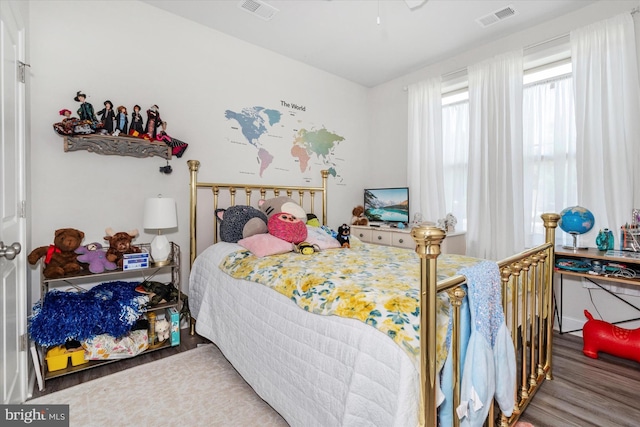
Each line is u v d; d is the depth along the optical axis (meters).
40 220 1.92
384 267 1.67
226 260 2.04
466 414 1.03
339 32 2.66
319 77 3.41
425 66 3.32
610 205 2.14
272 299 1.52
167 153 2.32
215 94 2.66
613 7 2.17
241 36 2.74
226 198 2.76
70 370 1.79
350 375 1.07
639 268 1.99
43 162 1.92
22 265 1.57
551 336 1.81
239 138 2.81
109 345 1.90
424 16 2.41
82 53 2.05
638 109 2.04
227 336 1.83
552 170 2.58
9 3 1.39
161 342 2.15
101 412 1.49
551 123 2.59
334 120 3.57
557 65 2.54
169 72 2.41
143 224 2.20
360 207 3.73
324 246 2.34
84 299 1.80
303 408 1.25
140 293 2.01
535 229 2.64
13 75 1.45
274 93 3.04
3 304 1.25
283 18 2.47
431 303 0.87
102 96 2.12
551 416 1.46
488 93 2.72
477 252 2.84
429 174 3.22
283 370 1.37
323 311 1.23
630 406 1.54
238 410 1.51
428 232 0.85
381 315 1.07
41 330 1.62
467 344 1.11
